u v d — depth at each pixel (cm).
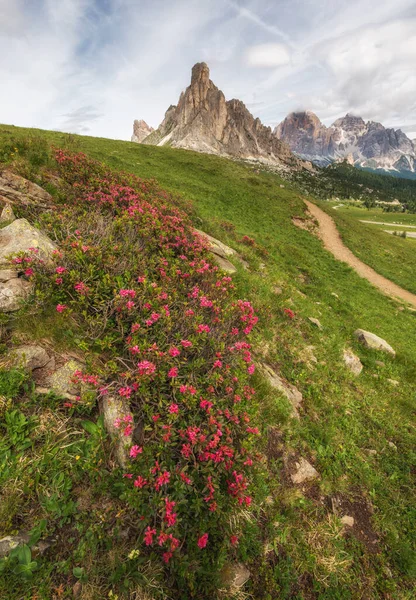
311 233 3509
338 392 868
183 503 341
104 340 450
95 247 571
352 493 596
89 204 912
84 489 350
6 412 364
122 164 3375
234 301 747
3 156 1020
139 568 317
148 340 485
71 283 500
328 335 1166
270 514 477
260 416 603
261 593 398
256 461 511
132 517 338
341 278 2472
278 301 1161
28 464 346
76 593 288
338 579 462
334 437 696
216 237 1614
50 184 951
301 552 464
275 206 3903
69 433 385
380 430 800
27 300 456
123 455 366
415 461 728
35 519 316
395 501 614
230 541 383
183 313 566
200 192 3428
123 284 532
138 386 411
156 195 1522
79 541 315
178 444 386
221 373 512
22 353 399
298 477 565
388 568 506
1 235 541
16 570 279
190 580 324
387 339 1538
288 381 812
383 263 3362
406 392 1056
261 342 873
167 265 734
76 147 2362
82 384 414
